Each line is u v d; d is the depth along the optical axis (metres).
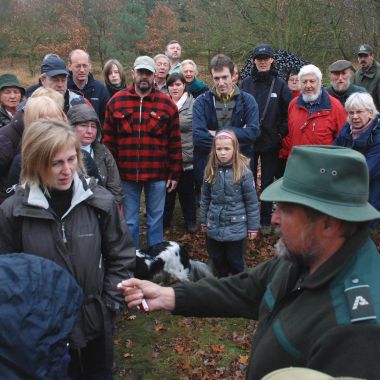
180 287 1.95
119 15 22.52
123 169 4.67
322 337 1.29
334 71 5.75
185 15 22.23
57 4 24.25
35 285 1.63
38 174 2.33
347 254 1.38
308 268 1.53
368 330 1.24
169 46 7.42
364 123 4.28
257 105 4.86
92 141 3.70
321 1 12.04
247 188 4.23
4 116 4.60
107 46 22.66
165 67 6.25
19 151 3.38
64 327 1.66
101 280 2.53
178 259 4.30
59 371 1.66
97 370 2.58
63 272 1.76
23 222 2.35
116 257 2.57
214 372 3.42
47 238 2.35
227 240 4.25
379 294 1.30
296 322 1.41
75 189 2.40
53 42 23.73
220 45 14.45
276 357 1.43
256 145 5.39
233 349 3.66
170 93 5.53
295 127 5.02
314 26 12.34
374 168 4.24
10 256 1.74
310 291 1.42
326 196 1.39
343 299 1.33
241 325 3.97
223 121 4.80
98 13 23.69
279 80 5.38
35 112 2.96
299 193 1.42
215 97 4.82
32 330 1.54
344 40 11.91
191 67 6.20
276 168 5.58
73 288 1.74
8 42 24.27
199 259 5.05
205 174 4.34
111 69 6.47
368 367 1.20
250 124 4.75
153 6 25.53
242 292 1.89
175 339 3.79
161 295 1.94
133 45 22.97
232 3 14.16
